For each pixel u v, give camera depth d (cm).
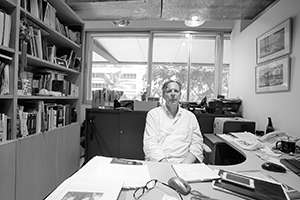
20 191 135
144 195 74
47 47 185
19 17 133
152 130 160
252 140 165
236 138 178
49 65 186
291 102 158
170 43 329
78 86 236
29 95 152
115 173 92
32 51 155
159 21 310
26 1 148
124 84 338
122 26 312
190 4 212
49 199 67
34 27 164
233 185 82
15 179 130
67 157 205
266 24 196
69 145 209
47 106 176
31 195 147
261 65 204
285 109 165
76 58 234
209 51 324
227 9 221
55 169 182
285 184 86
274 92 181
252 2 205
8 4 127
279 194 75
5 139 127
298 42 151
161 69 323
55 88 197
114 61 344
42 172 161
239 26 268
